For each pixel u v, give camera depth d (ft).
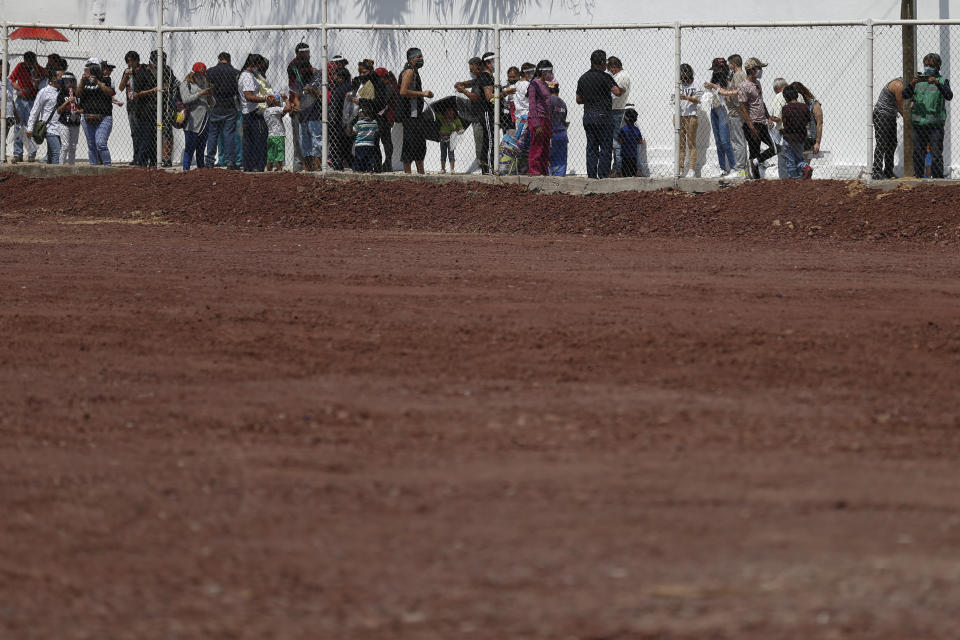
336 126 243.40
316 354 97.45
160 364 94.53
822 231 193.57
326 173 236.02
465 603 47.70
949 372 90.07
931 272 147.54
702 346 98.32
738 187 214.28
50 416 78.95
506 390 85.20
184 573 51.31
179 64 293.23
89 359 96.58
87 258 159.74
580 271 146.92
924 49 241.35
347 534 55.83
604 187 222.89
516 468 66.33
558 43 263.08
